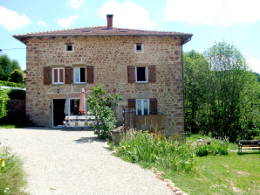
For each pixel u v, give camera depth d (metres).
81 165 6.86
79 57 16.59
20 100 17.14
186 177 6.72
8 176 4.16
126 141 8.94
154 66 16.75
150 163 7.37
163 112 16.56
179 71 16.84
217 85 25.41
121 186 5.33
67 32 17.19
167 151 8.09
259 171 9.09
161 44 16.91
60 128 15.12
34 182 5.26
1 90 10.62
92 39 16.69
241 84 25.11
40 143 9.78
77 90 16.47
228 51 25.36
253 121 24.91
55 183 5.30
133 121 13.80
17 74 36.19
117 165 7.01
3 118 15.25
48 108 16.33
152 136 9.23
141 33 16.62
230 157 11.64
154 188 5.27
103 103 11.72
